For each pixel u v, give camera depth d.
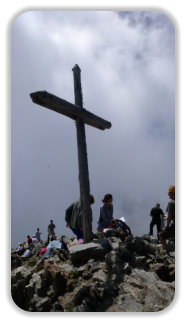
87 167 5.62
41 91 4.73
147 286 3.71
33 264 6.19
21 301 4.03
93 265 4.41
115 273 3.93
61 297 3.79
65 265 4.77
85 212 5.39
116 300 3.50
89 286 3.69
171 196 5.64
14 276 4.26
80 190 5.51
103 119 6.43
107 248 4.75
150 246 4.89
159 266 4.29
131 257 4.52
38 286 4.05
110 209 6.29
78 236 5.95
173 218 5.53
